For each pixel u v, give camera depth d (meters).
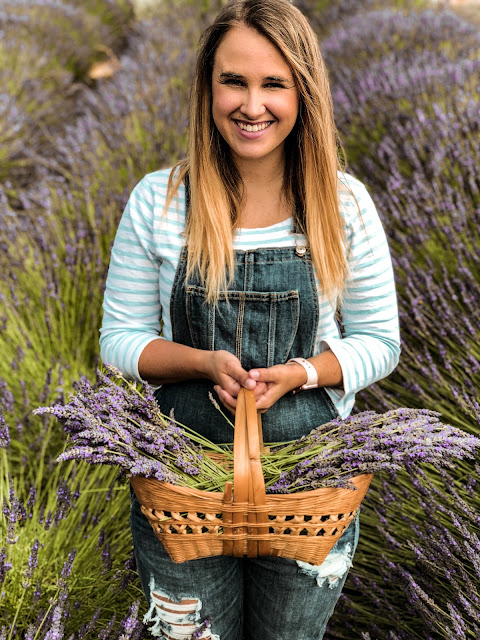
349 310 1.39
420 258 2.59
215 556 1.27
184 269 1.31
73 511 1.88
